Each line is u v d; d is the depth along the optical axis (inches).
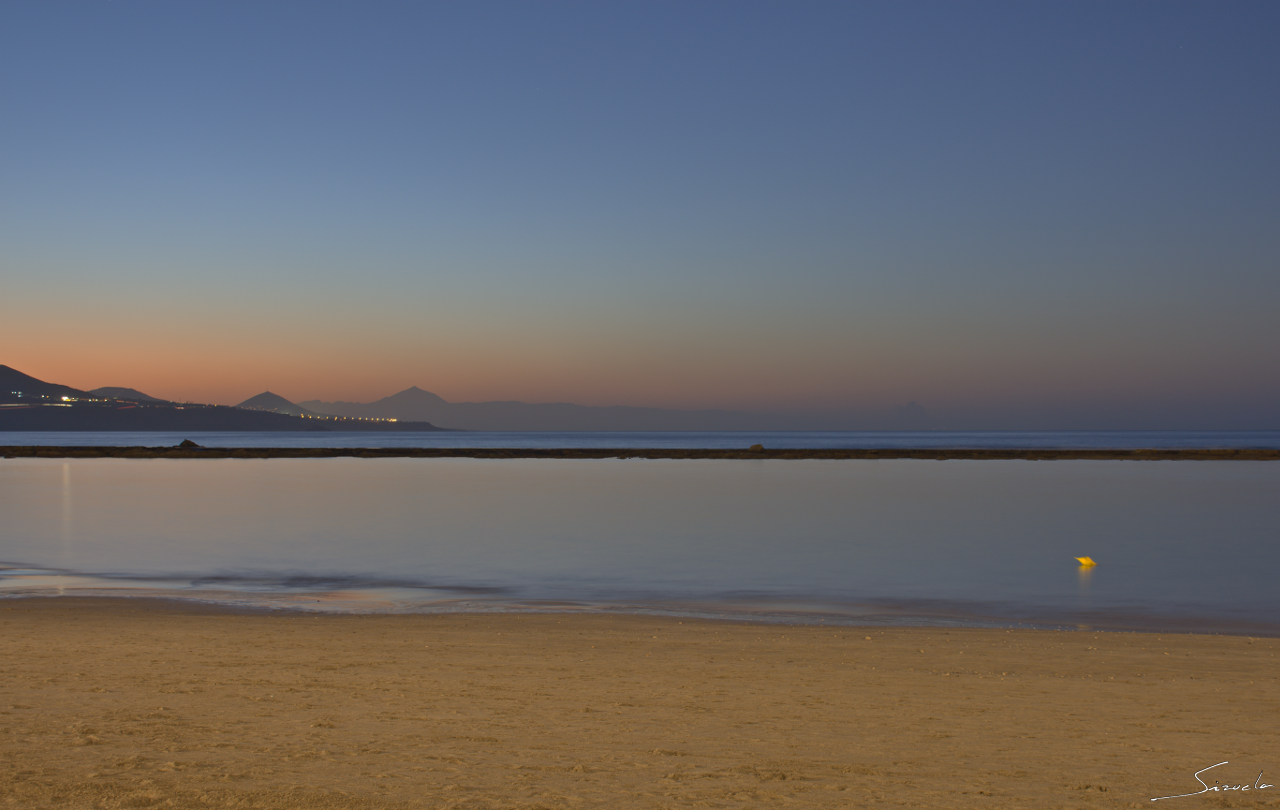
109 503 1817.2
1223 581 876.0
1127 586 844.6
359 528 1365.7
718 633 580.7
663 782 242.5
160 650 476.7
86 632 547.2
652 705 357.7
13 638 517.7
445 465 3607.3
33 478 2704.2
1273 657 501.4
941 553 1091.9
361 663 446.6
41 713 317.7
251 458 4286.4
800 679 423.5
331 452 4542.3
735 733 310.5
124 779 233.0
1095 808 226.8
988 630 606.9
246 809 211.5
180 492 2138.3
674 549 1126.4
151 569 945.5
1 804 211.6
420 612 684.7
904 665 469.4
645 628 600.7
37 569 944.9
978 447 6914.4
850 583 861.8
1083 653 511.2
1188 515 1589.6
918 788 242.8
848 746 293.6
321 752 268.5
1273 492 2134.6
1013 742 303.4
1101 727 329.4
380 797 221.6
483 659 467.8
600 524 1433.3
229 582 858.1
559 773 249.9
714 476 2839.6
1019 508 1737.2
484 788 232.2
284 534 1289.4
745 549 1129.4
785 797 230.7
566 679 413.1
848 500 1930.4
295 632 564.1
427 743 284.0
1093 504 1820.9
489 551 1106.7
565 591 812.0
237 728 299.9
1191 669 464.1
